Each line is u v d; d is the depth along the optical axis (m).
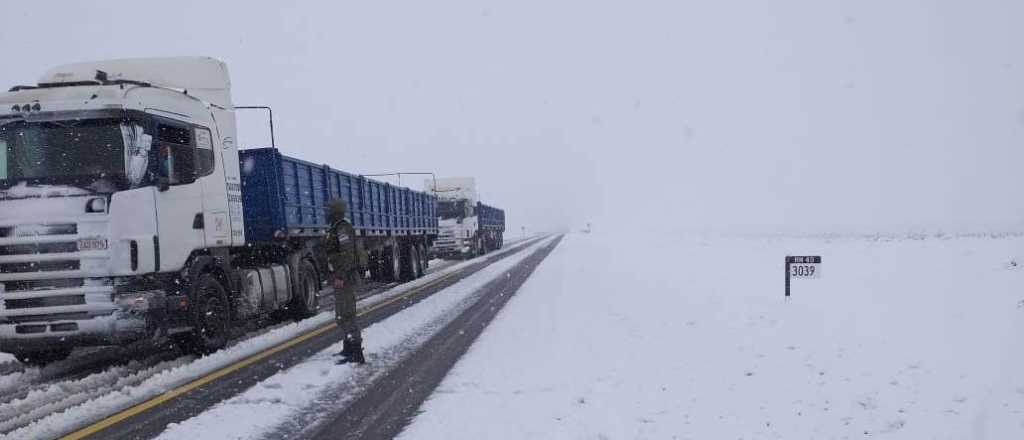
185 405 6.30
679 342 8.80
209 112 9.82
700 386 6.58
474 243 33.75
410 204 22.39
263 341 9.86
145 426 5.66
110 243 7.54
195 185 9.20
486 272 22.34
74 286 7.53
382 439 5.19
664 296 13.80
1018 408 5.59
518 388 6.61
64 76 9.55
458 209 31.95
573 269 22.17
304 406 6.23
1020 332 8.53
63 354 8.95
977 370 6.79
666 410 5.78
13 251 7.46
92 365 8.51
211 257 9.46
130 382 7.39
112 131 7.87
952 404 5.78
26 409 6.32
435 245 31.66
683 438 5.07
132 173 7.85
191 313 8.64
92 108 7.82
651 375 7.04
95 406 6.29
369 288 18.31
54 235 7.47
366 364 8.02
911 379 6.59
